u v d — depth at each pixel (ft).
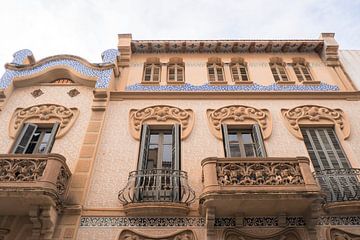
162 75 36.76
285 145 28.37
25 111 30.78
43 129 29.94
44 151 27.61
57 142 28.19
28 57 36.99
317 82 35.29
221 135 29.04
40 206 20.98
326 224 22.54
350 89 34.55
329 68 37.47
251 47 39.78
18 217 22.59
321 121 30.66
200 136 29.07
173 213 22.59
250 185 21.61
